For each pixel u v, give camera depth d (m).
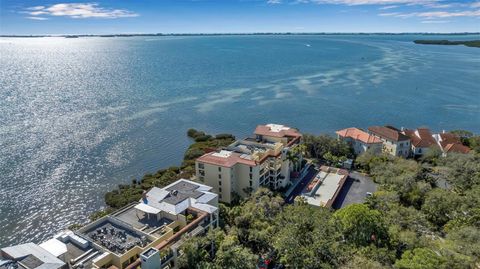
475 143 123.69
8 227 82.38
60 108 178.38
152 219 66.94
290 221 68.75
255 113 185.00
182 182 80.06
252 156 93.44
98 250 55.81
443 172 99.50
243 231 69.19
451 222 71.81
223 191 90.94
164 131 153.00
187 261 56.78
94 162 118.38
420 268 50.56
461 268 51.38
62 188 100.69
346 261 56.38
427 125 167.12
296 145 110.62
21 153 121.62
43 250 52.91
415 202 83.81
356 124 169.25
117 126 155.38
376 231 63.09
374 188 101.31
